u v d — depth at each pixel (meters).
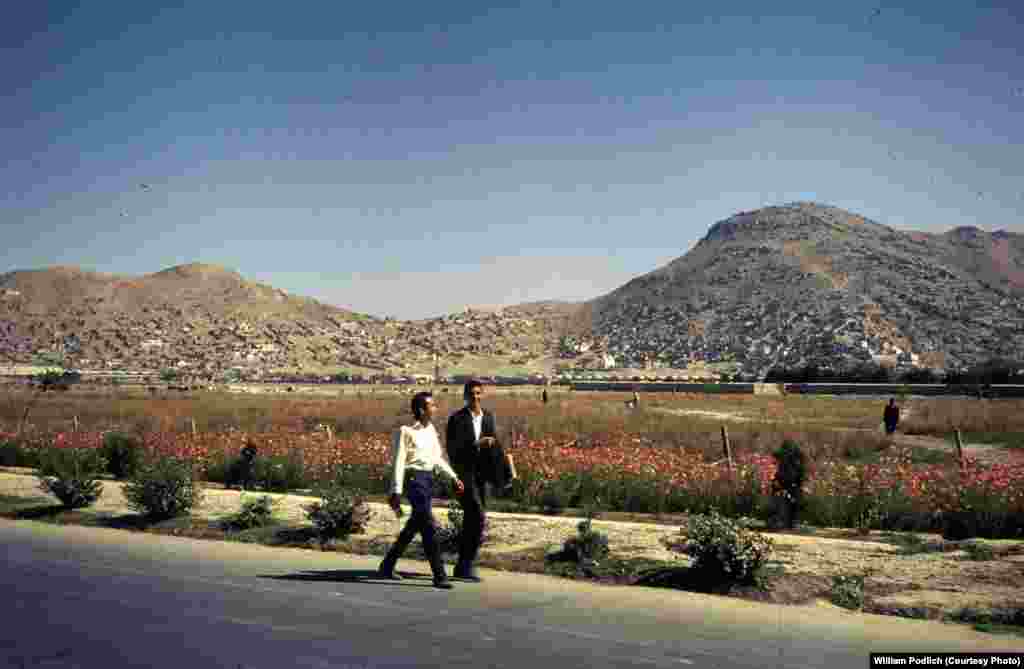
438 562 10.59
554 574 11.40
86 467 24.20
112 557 12.70
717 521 10.86
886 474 16.81
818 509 15.84
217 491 21.12
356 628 8.50
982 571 11.00
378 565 12.12
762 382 115.56
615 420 42.38
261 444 25.33
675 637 8.23
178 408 57.94
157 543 14.10
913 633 8.52
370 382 189.12
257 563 12.25
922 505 15.28
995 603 9.42
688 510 17.06
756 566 10.45
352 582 10.85
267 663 7.32
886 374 106.81
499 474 11.14
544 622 8.79
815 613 9.39
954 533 14.54
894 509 15.30
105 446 25.48
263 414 49.47
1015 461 23.61
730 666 7.29
